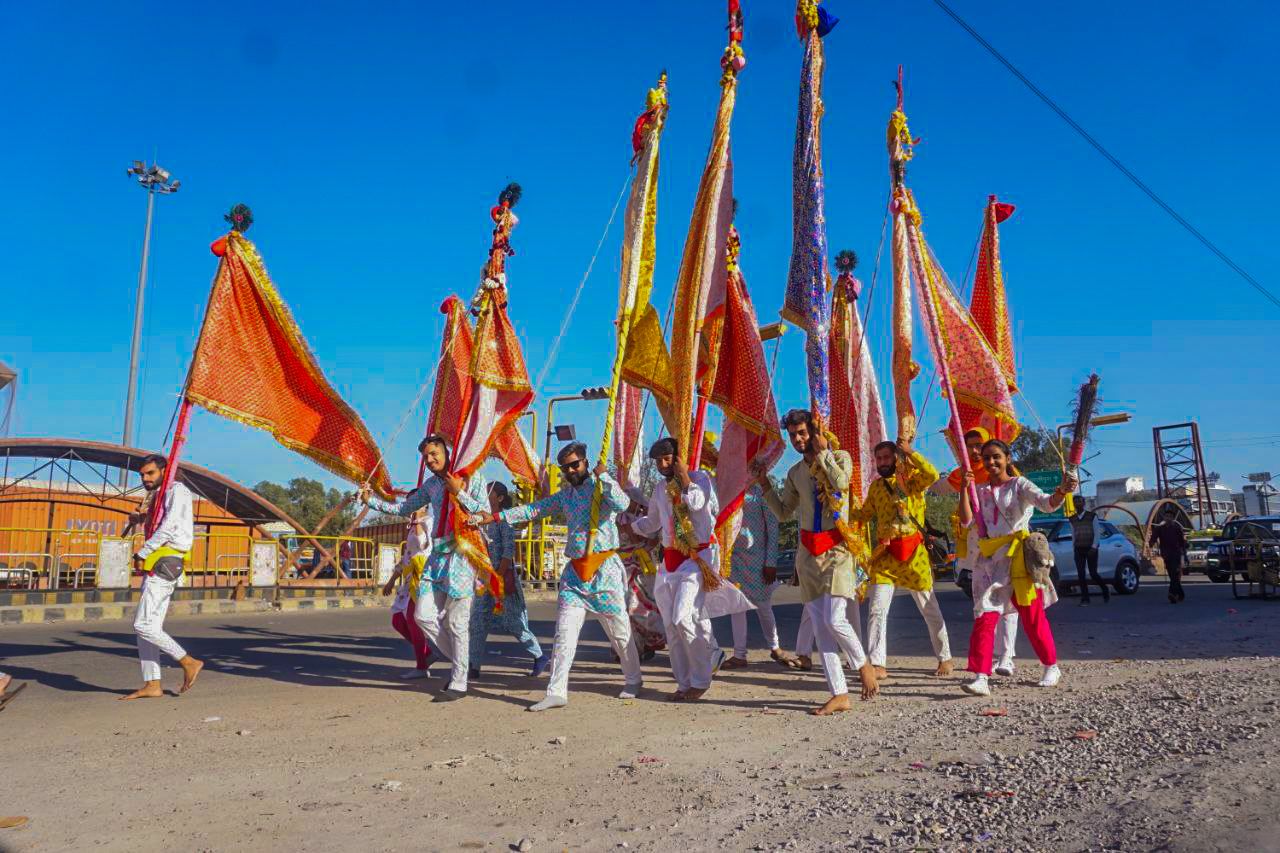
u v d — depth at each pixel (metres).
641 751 4.82
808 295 7.49
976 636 6.41
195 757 4.81
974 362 8.18
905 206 8.04
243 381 7.61
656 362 8.02
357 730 5.55
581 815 3.65
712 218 7.50
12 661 9.21
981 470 7.06
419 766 4.55
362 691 7.24
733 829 3.40
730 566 8.39
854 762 4.38
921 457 7.01
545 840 3.36
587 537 6.61
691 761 4.55
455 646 6.87
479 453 7.56
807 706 6.19
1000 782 3.76
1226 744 4.05
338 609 19.58
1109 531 18.95
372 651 10.37
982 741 4.66
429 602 6.93
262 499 25.23
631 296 7.61
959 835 3.15
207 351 7.46
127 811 3.81
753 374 7.87
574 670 8.48
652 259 7.91
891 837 3.18
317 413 7.90
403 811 3.76
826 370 7.39
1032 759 4.12
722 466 7.86
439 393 9.33
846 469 6.22
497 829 3.50
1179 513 34.03
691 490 6.64
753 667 8.45
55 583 19.11
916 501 7.24
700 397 7.66
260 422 7.65
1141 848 2.84
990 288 8.79
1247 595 16.59
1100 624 11.55
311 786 4.18
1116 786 3.54
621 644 6.78
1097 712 5.15
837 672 5.97
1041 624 6.53
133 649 10.35
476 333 7.82
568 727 5.57
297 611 18.52
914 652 9.15
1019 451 39.88
